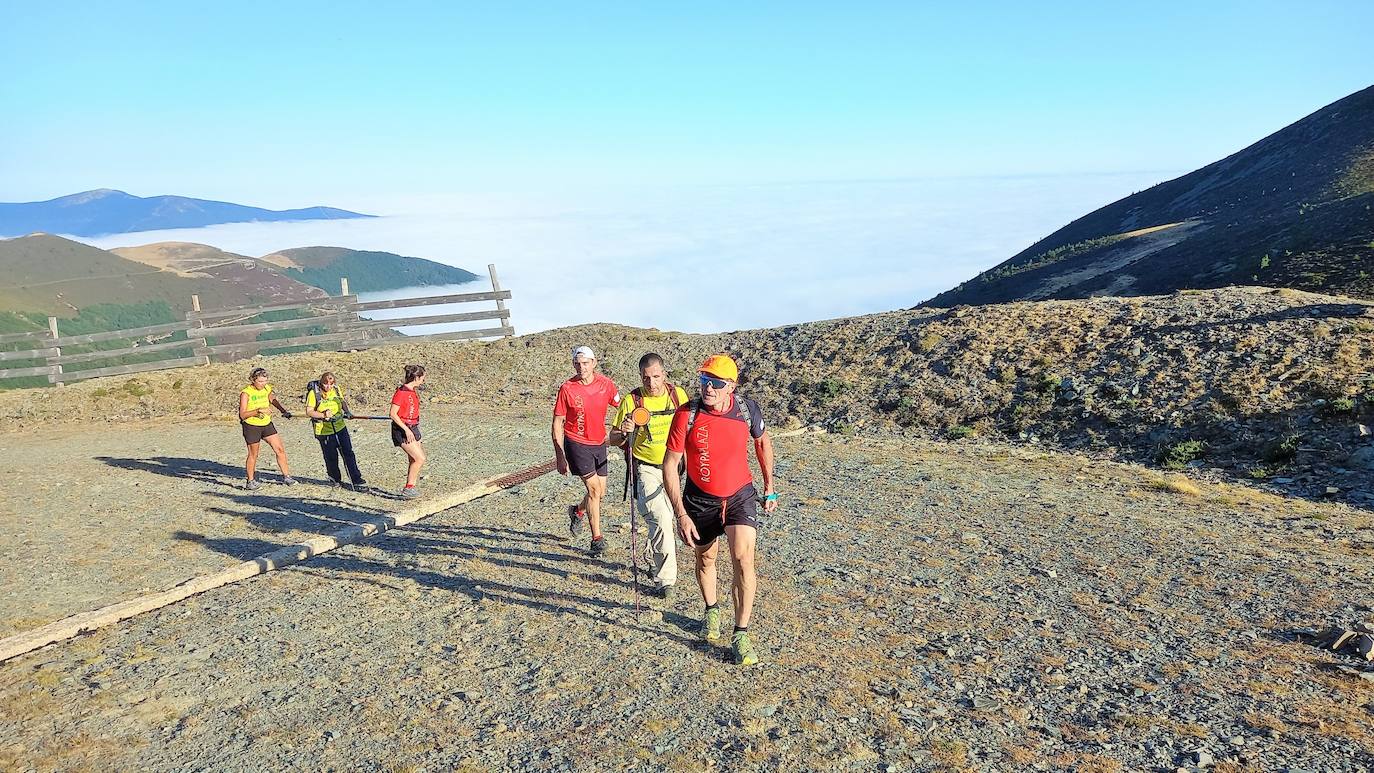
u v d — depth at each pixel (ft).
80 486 43.27
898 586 22.66
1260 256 217.77
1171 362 52.42
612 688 16.62
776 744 13.91
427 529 31.40
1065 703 15.30
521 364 83.97
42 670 18.92
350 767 13.94
